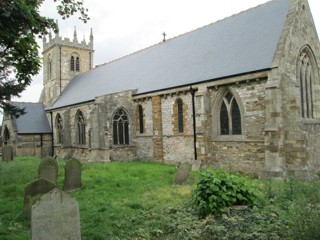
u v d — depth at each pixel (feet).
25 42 36.96
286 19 53.47
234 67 56.54
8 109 60.54
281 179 45.85
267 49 53.11
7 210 30.63
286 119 48.39
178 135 68.28
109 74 103.30
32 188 28.30
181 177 44.32
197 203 28.40
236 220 24.82
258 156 51.98
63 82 124.26
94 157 77.51
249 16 67.10
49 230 20.21
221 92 59.06
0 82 56.85
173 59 79.30
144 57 94.12
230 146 57.16
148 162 75.66
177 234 23.67
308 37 56.44
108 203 33.01
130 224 26.18
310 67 58.70
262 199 30.81
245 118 54.13
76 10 39.75
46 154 95.50
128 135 82.12
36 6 38.11
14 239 22.93
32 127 114.52
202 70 64.59
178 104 69.15
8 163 73.82
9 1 30.66
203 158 60.13
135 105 81.66
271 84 48.08
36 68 42.80
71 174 40.78
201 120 60.59
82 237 23.22
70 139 101.86
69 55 125.90
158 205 31.86
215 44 69.41
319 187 35.27
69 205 21.02
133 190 39.75
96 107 77.46
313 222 19.67
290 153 47.98
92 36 132.77
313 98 58.80
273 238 21.06
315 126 53.62
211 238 22.24
